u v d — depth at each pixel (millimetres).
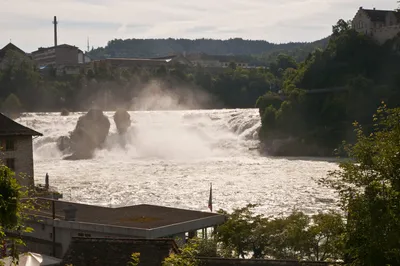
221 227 47000
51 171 133500
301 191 95875
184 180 114312
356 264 24531
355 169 25703
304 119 189875
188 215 50062
